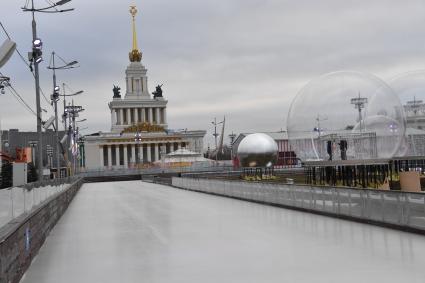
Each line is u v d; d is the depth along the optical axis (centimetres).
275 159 5638
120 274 1176
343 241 1527
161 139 18462
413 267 1120
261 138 5631
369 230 1745
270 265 1207
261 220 2212
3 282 935
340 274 1077
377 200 1852
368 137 2358
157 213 2742
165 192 5309
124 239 1755
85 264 1314
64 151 7169
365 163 2356
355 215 2030
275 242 1560
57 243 1714
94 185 8688
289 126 2528
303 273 1104
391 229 1748
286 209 2761
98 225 2238
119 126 19412
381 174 2709
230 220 2252
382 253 1303
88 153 17900
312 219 2181
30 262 1343
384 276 1043
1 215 987
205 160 13575
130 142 18188
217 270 1176
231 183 3956
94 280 1123
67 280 1133
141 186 7375
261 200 3250
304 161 2478
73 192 4731
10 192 1107
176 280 1091
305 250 1395
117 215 2706
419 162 2942
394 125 2347
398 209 1712
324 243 1503
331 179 2875
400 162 2880
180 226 2086
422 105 2608
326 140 2408
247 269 1173
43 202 1880
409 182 2489
